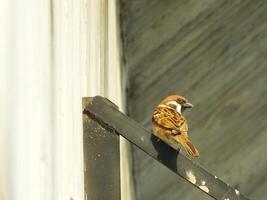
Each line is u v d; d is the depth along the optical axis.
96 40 9.55
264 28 16.83
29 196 4.66
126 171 14.66
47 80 5.39
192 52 16.92
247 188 16.34
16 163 4.37
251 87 16.66
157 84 16.95
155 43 17.03
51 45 5.64
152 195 16.47
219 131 16.58
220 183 7.14
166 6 17.06
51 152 5.41
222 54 16.80
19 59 4.56
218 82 16.75
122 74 16.42
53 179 5.47
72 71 6.77
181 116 8.21
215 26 16.91
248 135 16.53
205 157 16.55
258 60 16.73
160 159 7.04
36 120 4.94
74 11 7.17
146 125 16.89
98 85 9.59
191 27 16.97
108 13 12.35
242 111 16.61
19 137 4.46
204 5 16.94
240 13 16.81
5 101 4.20
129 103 16.94
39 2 5.22
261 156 16.45
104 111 7.05
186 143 7.89
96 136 7.02
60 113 5.88
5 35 4.28
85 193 6.94
